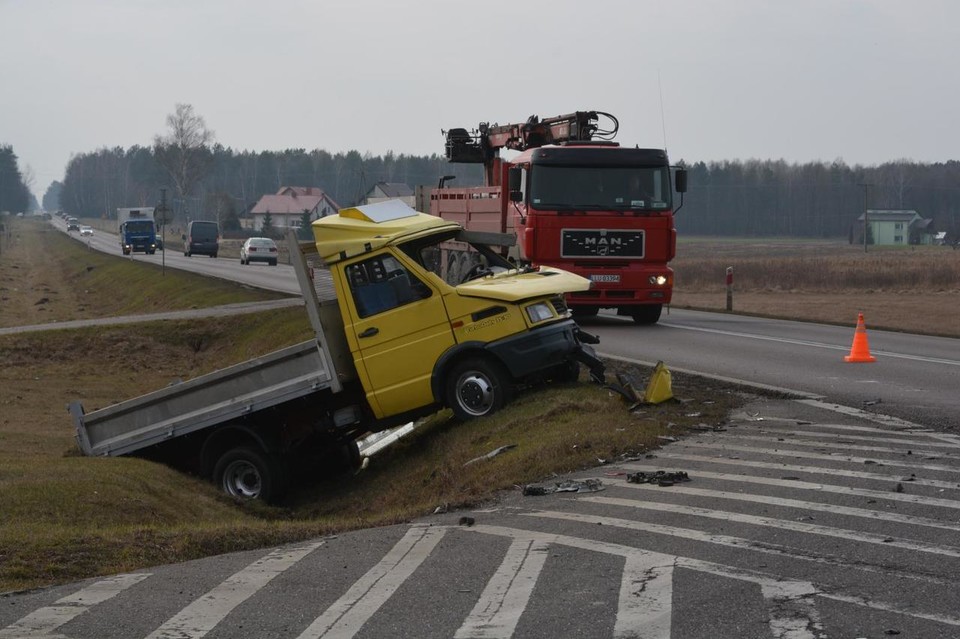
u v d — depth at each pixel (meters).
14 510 9.29
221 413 12.53
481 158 30.47
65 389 25.00
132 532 8.23
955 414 11.78
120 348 28.92
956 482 8.61
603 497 8.48
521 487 9.32
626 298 21.36
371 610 5.97
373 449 13.93
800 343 19.05
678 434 10.89
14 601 6.45
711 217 164.75
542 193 21.19
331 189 194.25
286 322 28.03
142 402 12.91
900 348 18.45
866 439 10.50
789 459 9.62
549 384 13.11
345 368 12.64
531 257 21.19
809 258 83.31
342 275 12.26
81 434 13.27
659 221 21.30
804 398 12.88
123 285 54.06
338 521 9.12
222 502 11.81
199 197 195.50
